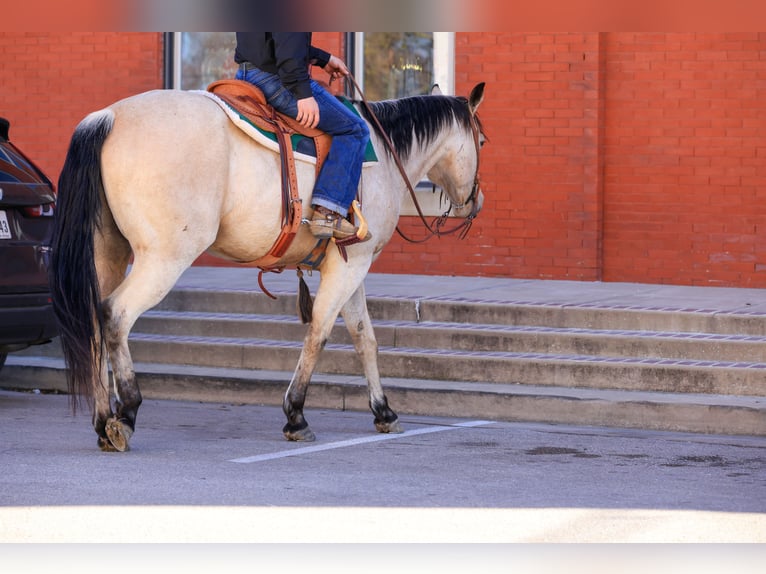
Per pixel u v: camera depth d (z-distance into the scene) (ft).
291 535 21.86
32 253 33.37
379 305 41.78
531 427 33.53
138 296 26.55
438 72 51.13
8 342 33.14
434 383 36.58
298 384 30.45
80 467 26.53
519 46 49.57
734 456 29.55
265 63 28.40
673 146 48.21
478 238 50.37
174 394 37.45
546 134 49.37
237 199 27.43
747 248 47.42
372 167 30.25
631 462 28.66
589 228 48.98
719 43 47.47
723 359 36.83
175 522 22.45
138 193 26.27
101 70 55.06
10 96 56.29
